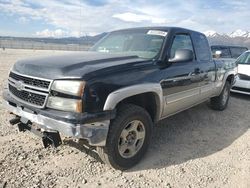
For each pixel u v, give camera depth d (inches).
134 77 129.6
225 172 137.1
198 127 205.3
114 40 183.3
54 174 125.3
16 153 141.3
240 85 320.5
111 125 122.0
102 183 121.5
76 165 134.6
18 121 131.8
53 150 147.9
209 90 213.5
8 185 113.5
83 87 109.6
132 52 163.0
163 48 156.8
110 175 128.3
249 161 150.8
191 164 144.2
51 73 116.3
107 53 159.3
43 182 118.2
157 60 151.3
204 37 211.0
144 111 136.6
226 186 124.3
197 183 125.7
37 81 119.3
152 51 157.9
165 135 184.4
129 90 123.3
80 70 115.3
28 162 133.5
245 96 339.6
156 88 140.6
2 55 941.8
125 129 130.0
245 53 358.9
